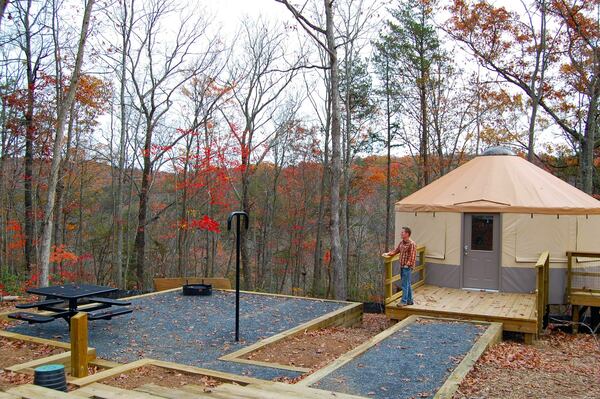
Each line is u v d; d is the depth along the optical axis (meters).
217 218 27.86
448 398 5.21
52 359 6.46
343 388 5.59
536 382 6.13
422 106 28.47
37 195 20.53
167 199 28.38
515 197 12.07
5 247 21.31
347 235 27.42
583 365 7.42
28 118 18.89
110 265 28.11
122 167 21.58
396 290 13.80
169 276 25.80
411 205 13.12
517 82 22.47
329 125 27.97
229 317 10.35
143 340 8.39
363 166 30.78
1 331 8.27
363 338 9.33
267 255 30.34
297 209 30.69
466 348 7.37
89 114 22.92
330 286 27.66
